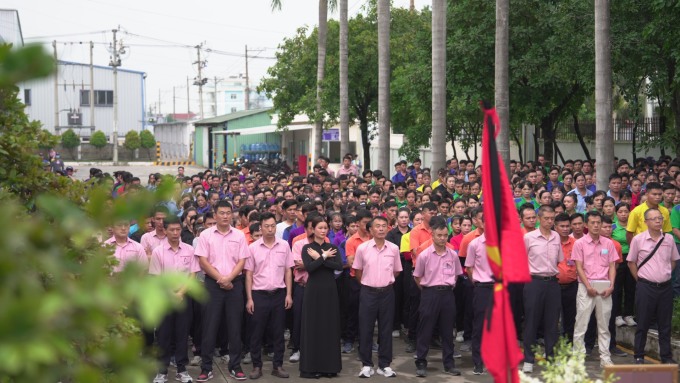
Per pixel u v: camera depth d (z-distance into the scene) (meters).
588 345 11.41
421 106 26.50
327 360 10.63
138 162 67.12
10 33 46.31
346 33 27.41
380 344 10.76
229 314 10.60
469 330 12.12
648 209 11.24
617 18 20.06
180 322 10.37
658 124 26.12
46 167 6.39
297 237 11.90
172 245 10.48
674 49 16.73
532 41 23.41
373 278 10.69
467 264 10.88
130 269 1.85
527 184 15.10
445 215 14.13
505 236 5.49
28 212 5.68
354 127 40.28
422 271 10.73
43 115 75.75
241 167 31.08
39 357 1.59
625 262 11.98
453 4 24.52
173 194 2.10
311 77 35.50
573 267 11.16
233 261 10.52
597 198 13.16
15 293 1.70
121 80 78.88
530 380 6.29
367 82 33.56
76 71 76.94
